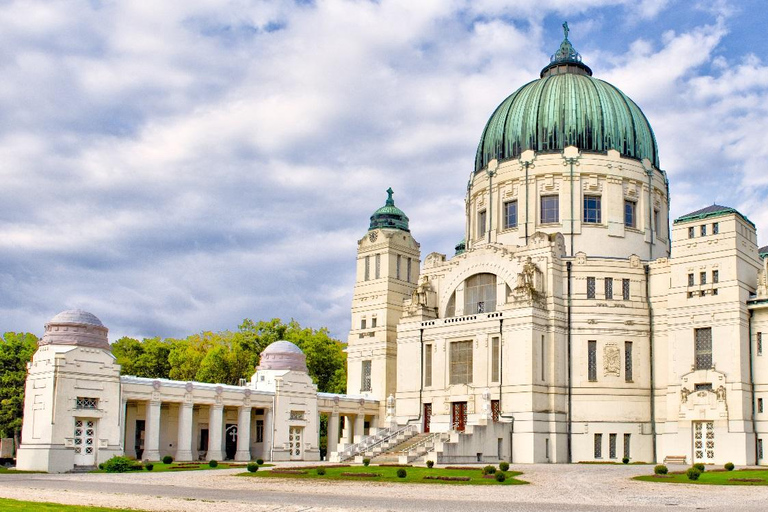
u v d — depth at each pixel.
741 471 65.44
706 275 85.88
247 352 131.62
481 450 83.00
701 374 84.06
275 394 94.06
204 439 102.25
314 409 97.94
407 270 113.19
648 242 102.31
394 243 111.75
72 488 51.88
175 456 93.38
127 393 80.75
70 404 75.81
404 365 100.81
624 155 102.81
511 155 105.56
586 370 90.69
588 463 85.50
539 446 86.69
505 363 90.25
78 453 76.12
